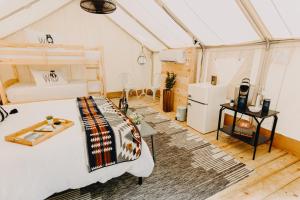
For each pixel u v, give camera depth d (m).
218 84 3.17
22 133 1.50
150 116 3.82
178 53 3.65
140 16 3.79
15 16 3.12
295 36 2.20
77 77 4.64
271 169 2.06
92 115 1.94
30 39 3.40
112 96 5.28
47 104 2.39
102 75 4.04
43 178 1.28
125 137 1.55
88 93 4.15
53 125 1.63
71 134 1.51
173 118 3.74
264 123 2.69
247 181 1.85
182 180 1.84
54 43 3.63
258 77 2.70
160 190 1.70
